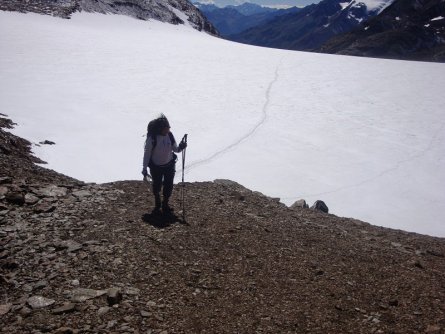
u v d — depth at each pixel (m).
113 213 7.91
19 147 18.31
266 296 5.68
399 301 5.78
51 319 4.70
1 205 7.55
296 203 12.27
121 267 6.01
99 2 106.56
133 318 4.86
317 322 5.12
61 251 6.30
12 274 5.59
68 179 10.35
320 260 7.04
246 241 7.45
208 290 5.71
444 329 5.00
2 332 4.41
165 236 7.17
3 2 83.94
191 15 140.12
